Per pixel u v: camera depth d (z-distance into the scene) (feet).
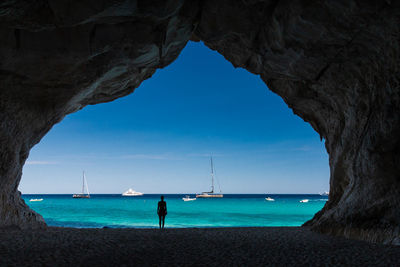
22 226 40.52
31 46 33.17
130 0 28.94
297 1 31.04
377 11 28.40
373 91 34.14
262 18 36.29
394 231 27.96
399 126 30.42
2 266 18.48
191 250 25.93
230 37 42.11
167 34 37.60
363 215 32.35
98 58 37.47
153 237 34.73
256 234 38.17
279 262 20.92
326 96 43.78
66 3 27.91
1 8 26.58
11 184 40.55
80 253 23.67
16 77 36.42
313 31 33.32
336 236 34.76
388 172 31.32
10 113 37.45
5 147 37.52
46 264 19.39
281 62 41.65
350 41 33.14
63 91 40.24
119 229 44.19
